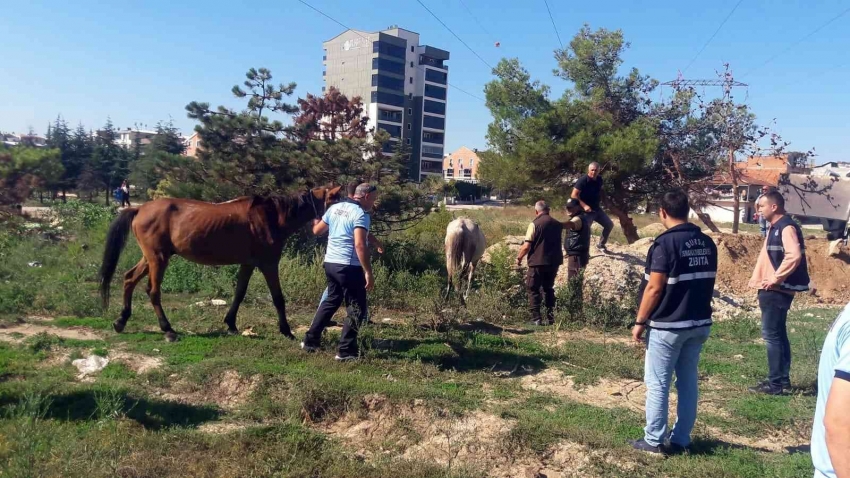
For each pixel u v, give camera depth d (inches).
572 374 284.2
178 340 299.7
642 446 204.5
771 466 193.6
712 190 844.0
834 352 98.4
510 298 417.4
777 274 254.1
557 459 199.5
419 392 238.1
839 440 88.7
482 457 200.8
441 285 431.8
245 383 249.9
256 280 419.5
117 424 206.1
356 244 271.0
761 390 268.7
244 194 534.0
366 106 3046.3
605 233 472.7
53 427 198.4
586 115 722.2
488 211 1392.7
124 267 455.8
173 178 564.4
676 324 192.7
